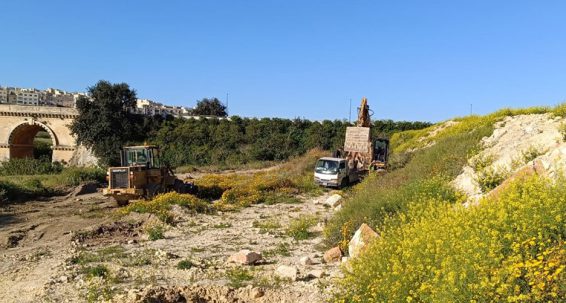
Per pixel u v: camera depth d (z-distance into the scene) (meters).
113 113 52.19
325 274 8.86
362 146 28.59
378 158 27.17
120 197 20.59
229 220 16.80
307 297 7.77
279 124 55.59
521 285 4.87
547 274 4.68
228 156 50.66
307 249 11.70
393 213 10.98
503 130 18.16
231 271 9.37
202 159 49.94
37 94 153.12
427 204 9.85
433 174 15.45
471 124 27.14
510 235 5.35
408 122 54.03
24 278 9.55
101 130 50.78
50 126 53.06
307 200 22.30
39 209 20.28
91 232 14.16
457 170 14.92
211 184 27.17
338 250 10.18
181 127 54.53
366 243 8.20
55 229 15.18
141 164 21.97
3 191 22.52
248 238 13.43
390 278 5.86
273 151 51.31
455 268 5.12
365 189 17.44
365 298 6.21
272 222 16.00
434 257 5.82
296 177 29.67
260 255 10.50
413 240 6.39
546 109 21.59
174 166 47.75
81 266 10.23
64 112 52.84
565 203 5.68
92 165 47.19
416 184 12.09
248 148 52.09
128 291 8.15
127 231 14.80
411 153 28.47
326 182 25.50
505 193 7.16
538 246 5.25
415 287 5.61
